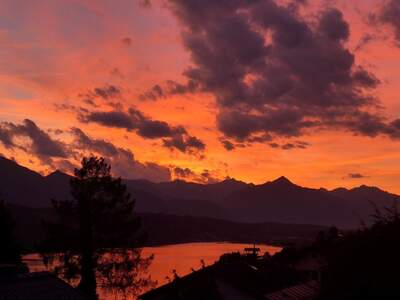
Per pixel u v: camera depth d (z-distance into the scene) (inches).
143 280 1665.8
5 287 650.2
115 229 1673.2
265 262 1855.3
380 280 606.5
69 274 1563.7
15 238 1915.6
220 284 1354.6
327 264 681.6
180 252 6633.9
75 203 1686.8
